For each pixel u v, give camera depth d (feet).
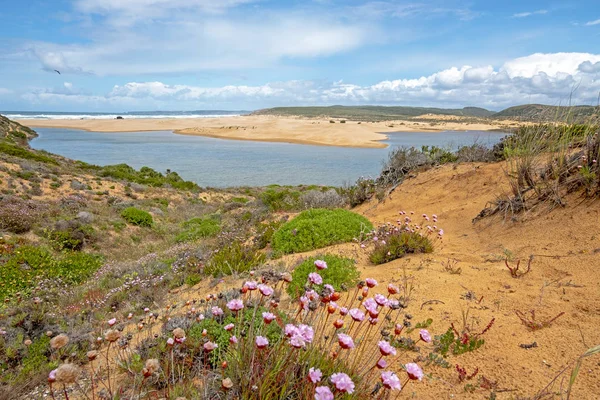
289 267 17.16
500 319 9.37
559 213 15.87
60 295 25.58
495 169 28.35
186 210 72.59
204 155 182.39
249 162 160.25
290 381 6.54
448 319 9.78
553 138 18.99
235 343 7.27
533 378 6.92
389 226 20.70
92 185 75.36
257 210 46.09
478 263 14.06
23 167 73.31
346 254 18.76
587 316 8.64
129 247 46.65
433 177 33.04
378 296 7.66
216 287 17.51
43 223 46.98
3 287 27.61
